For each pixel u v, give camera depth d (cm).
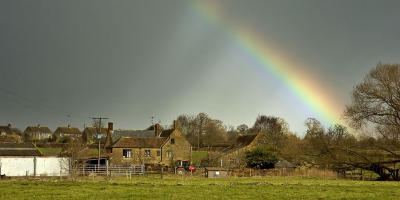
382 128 5781
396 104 5684
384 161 5688
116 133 9375
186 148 8650
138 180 4478
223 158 8112
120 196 2933
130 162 8138
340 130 7606
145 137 8631
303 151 6981
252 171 6362
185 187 3491
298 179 5059
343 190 3366
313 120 8062
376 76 5888
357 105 6006
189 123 15862
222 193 3112
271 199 2844
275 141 10056
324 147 6297
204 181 4419
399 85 5706
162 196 2938
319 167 6431
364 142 5972
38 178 4684
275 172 6284
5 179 4500
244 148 8719
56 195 2977
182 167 7150
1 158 5816
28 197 2873
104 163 8156
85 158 7250
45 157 6106
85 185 3612
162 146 8394
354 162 5900
